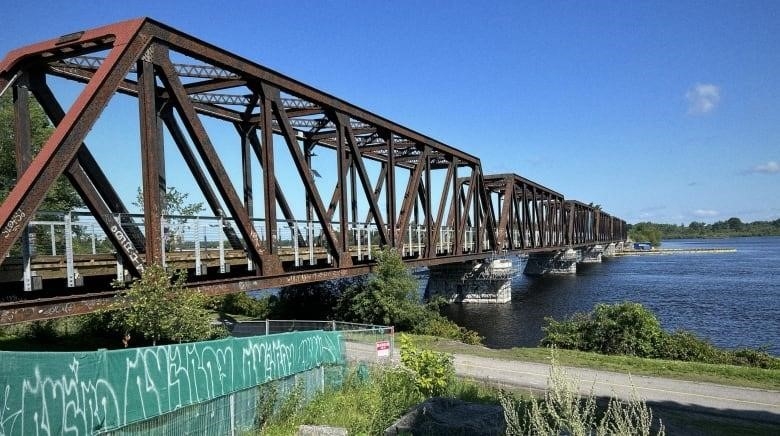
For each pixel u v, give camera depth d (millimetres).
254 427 10750
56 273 13516
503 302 58562
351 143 26188
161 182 18672
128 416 8031
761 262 124625
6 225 10500
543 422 7027
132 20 13812
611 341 25219
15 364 6445
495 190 73500
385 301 31438
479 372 19359
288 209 25734
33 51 13867
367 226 29250
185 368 9203
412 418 9719
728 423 13594
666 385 17578
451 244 46125
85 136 12234
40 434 6707
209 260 18422
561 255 104562
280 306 37562
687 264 124500
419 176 34844
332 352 14438
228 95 23641
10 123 30969
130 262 13133
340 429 10070
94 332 20078
